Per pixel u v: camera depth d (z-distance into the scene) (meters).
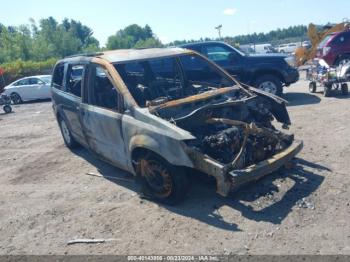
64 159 7.66
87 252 4.19
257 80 11.22
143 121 5.01
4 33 54.78
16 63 32.94
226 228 4.33
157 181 5.05
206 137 4.97
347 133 7.27
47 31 65.44
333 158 6.04
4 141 10.03
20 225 5.03
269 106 5.96
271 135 5.20
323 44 17.52
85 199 5.58
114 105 5.72
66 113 7.11
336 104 10.12
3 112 17.17
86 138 6.55
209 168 4.49
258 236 4.11
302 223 4.27
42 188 6.23
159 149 4.75
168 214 4.80
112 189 5.81
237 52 11.20
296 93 12.89
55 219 5.07
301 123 8.37
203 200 5.04
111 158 5.94
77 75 6.96
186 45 11.52
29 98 20.94
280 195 4.95
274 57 11.16
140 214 4.89
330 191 4.93
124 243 4.27
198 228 4.39
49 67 35.00
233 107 5.65
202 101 5.54
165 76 6.56
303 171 5.62
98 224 4.78
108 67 5.70
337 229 4.09
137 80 6.18
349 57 16.83
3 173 7.25
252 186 5.27
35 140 9.72
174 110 5.26
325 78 11.37
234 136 5.00
